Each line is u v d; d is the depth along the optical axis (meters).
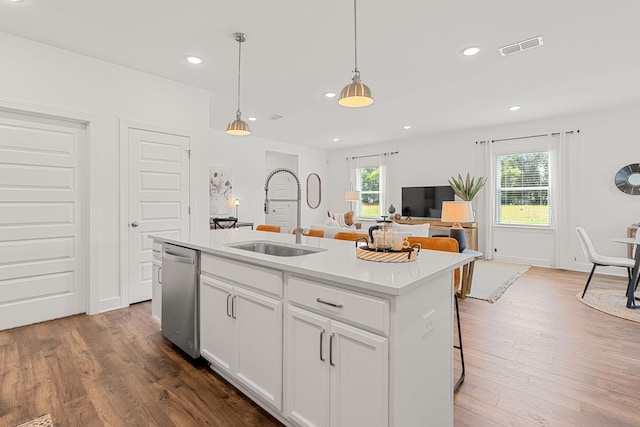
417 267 1.47
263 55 3.21
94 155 3.23
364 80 3.86
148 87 3.62
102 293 3.29
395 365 1.18
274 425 1.64
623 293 4.01
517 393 1.91
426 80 3.87
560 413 1.73
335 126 6.30
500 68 3.52
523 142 5.97
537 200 5.90
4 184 2.82
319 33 2.80
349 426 1.31
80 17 2.55
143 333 2.78
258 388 1.72
